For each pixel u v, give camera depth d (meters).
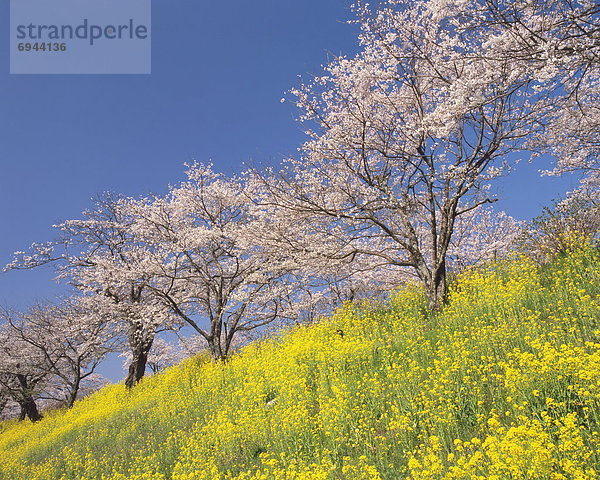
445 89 10.60
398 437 5.53
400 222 12.95
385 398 6.66
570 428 3.79
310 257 12.80
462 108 8.97
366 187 12.18
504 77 9.55
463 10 8.05
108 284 18.95
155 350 32.50
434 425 5.18
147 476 8.25
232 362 14.03
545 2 7.54
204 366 15.76
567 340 5.99
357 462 5.38
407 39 11.29
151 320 19.14
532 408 4.84
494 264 11.73
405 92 12.86
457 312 9.12
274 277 16.31
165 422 11.75
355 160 13.07
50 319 25.80
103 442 13.02
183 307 20.73
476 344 7.00
